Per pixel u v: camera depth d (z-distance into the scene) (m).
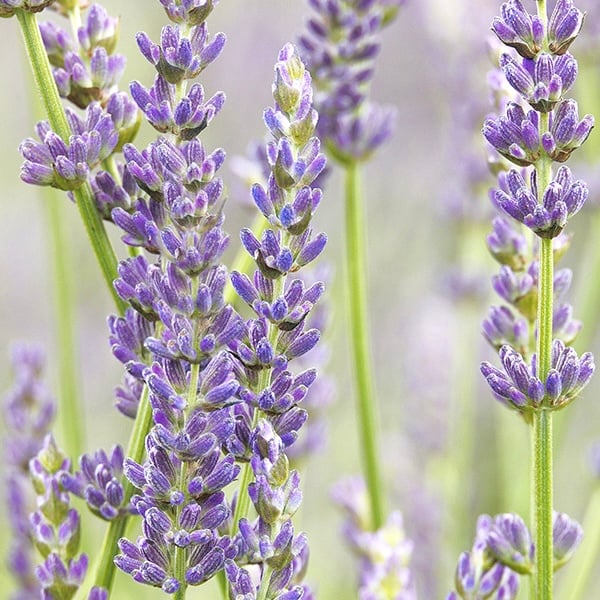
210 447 0.55
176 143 0.56
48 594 0.58
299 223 0.55
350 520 0.70
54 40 0.61
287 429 0.56
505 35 0.56
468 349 0.97
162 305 0.55
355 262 0.71
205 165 0.55
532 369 0.58
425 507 0.90
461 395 0.96
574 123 0.56
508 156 0.57
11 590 0.84
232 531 0.56
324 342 0.71
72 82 0.60
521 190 0.56
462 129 0.96
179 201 0.55
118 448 0.58
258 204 0.55
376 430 0.70
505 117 0.57
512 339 0.60
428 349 0.99
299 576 0.58
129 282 0.57
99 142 0.58
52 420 0.68
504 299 0.61
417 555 0.89
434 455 0.97
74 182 0.58
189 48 0.56
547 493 0.57
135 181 0.58
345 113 0.70
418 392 0.98
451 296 0.98
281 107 0.55
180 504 0.55
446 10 1.00
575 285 1.23
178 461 0.55
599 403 1.26
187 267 0.55
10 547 0.73
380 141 0.70
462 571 0.59
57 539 0.59
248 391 0.55
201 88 0.56
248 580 0.55
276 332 0.55
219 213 0.55
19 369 0.68
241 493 0.56
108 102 0.59
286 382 0.55
